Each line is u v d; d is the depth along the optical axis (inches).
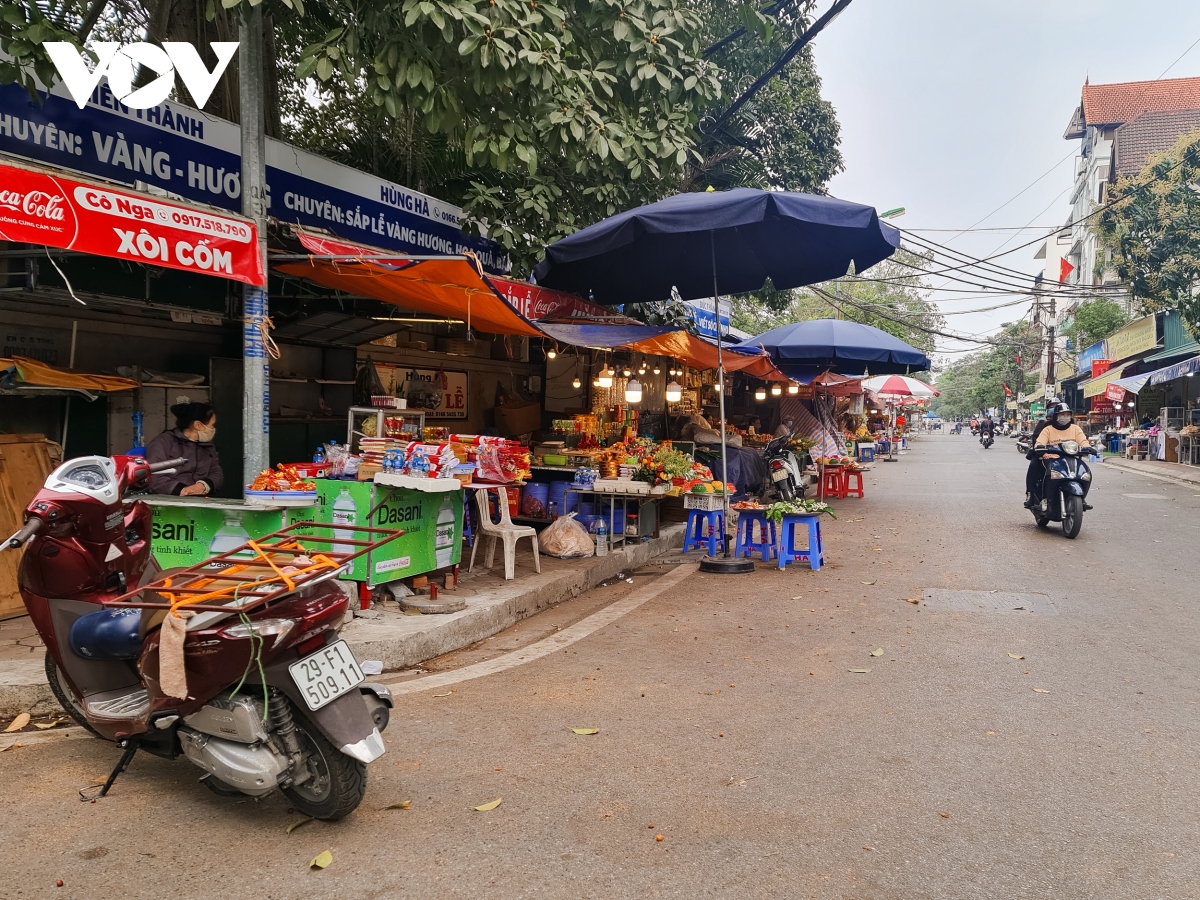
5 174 164.7
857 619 266.2
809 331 604.7
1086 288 905.5
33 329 252.8
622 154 308.2
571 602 301.4
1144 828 130.3
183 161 265.4
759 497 557.6
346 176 319.6
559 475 405.1
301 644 123.8
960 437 2630.4
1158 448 1059.9
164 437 244.1
